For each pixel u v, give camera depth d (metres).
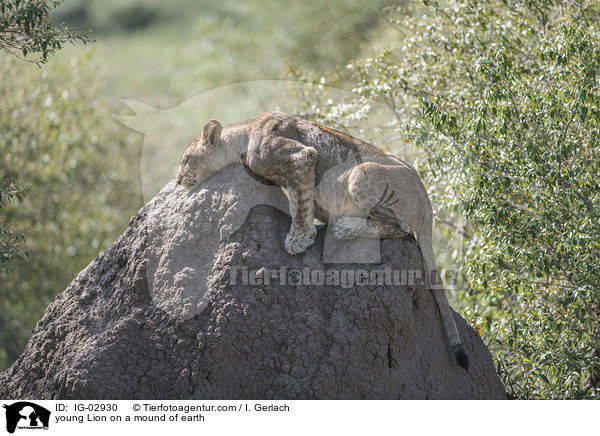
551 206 9.80
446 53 12.87
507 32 11.73
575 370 9.59
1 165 20.38
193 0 66.75
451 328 9.28
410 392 8.84
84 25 11.30
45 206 20.66
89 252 20.83
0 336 19.69
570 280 9.80
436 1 12.55
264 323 8.73
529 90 10.23
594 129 9.84
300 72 15.19
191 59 34.28
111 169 22.98
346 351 8.64
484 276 10.35
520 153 9.90
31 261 19.22
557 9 11.65
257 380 8.63
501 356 10.80
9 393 9.27
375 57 13.48
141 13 66.12
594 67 9.74
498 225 9.87
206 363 8.58
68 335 9.21
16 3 10.18
